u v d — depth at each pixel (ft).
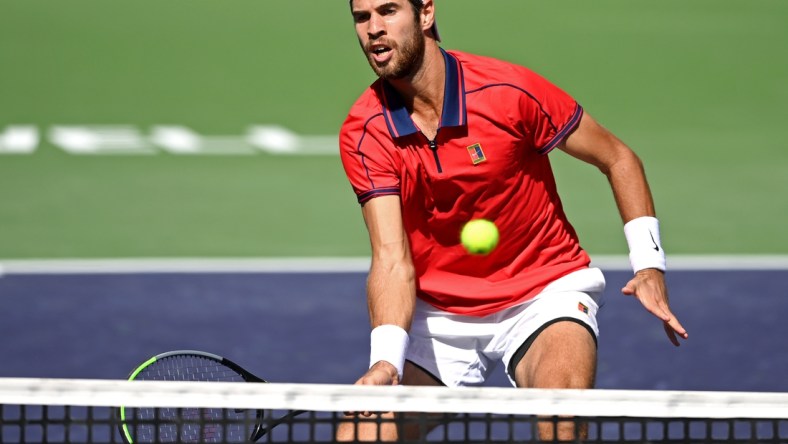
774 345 99.66
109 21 244.83
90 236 141.08
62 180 163.43
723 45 229.86
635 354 96.99
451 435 76.38
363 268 128.77
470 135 52.75
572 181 160.56
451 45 231.09
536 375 53.11
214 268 128.77
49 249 135.85
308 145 182.70
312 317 109.70
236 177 165.68
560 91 53.93
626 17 247.09
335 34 239.50
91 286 120.88
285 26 243.60
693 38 233.96
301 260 132.16
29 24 242.17
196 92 208.23
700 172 167.12
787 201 154.20
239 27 242.78
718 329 104.63
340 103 204.64
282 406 37.99
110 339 102.32
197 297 116.98
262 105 203.00
